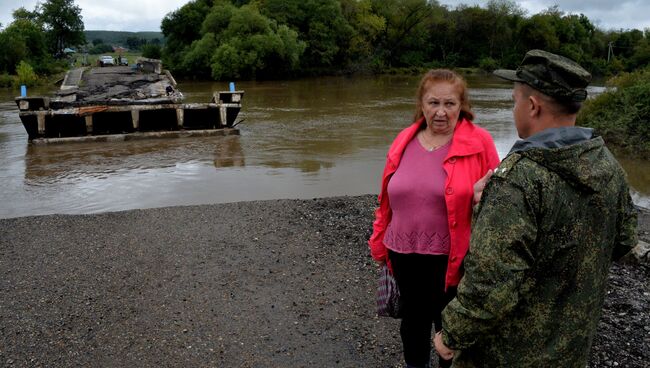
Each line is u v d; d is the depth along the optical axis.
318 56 57.22
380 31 63.62
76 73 37.16
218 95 18.70
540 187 1.75
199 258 5.85
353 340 4.09
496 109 25.25
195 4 57.38
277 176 12.06
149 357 3.93
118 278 5.37
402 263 2.88
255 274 5.38
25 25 56.62
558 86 1.80
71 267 5.69
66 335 4.27
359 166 13.02
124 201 10.18
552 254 1.78
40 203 10.11
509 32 66.00
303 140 16.86
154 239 6.52
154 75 36.78
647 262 5.37
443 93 2.72
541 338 1.82
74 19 78.12
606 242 1.84
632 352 3.76
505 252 1.75
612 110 15.93
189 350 4.00
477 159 2.72
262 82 47.69
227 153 14.85
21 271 5.61
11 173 12.55
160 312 4.62
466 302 1.83
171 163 13.58
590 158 1.78
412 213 2.81
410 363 3.04
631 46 66.31
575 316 1.81
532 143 1.81
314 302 4.74
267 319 4.45
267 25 49.59
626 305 4.45
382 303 3.05
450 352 2.05
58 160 14.05
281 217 7.30
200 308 4.67
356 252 5.93
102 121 17.77
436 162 2.79
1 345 4.12
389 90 37.97
